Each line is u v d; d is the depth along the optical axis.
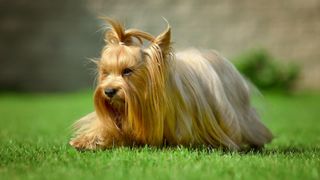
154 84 9.45
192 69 10.23
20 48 29.52
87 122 10.48
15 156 9.35
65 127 16.22
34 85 29.52
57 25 29.44
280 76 29.33
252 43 29.58
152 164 8.46
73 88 29.48
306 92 29.59
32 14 29.52
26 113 21.06
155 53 9.46
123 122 9.84
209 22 29.56
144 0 29.34
